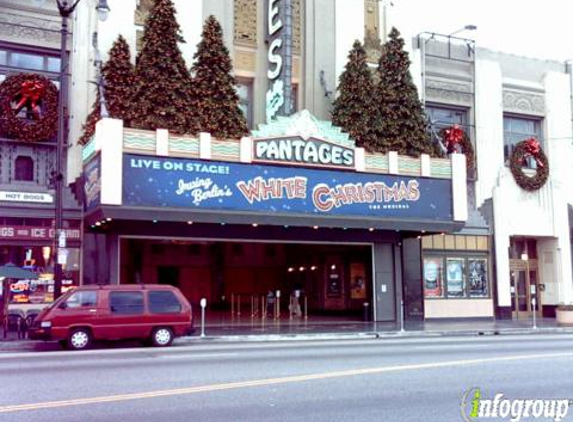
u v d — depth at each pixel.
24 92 26.72
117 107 26.53
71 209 26.95
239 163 25.78
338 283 37.06
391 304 31.44
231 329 26.48
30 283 26.22
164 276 42.84
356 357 16.00
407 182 28.77
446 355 16.50
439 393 10.99
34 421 8.84
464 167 30.11
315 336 24.09
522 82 38.31
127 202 23.75
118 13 28.62
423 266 33.44
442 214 29.39
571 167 38.66
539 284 37.78
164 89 26.83
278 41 30.78
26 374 13.09
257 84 32.00
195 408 9.69
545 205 37.25
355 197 27.56
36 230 26.52
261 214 25.80
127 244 38.03
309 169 26.89
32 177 27.08
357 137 29.95
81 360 15.62
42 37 27.84
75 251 26.81
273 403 10.08
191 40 30.23
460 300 34.03
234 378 12.44
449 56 36.28
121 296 20.00
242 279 44.59
